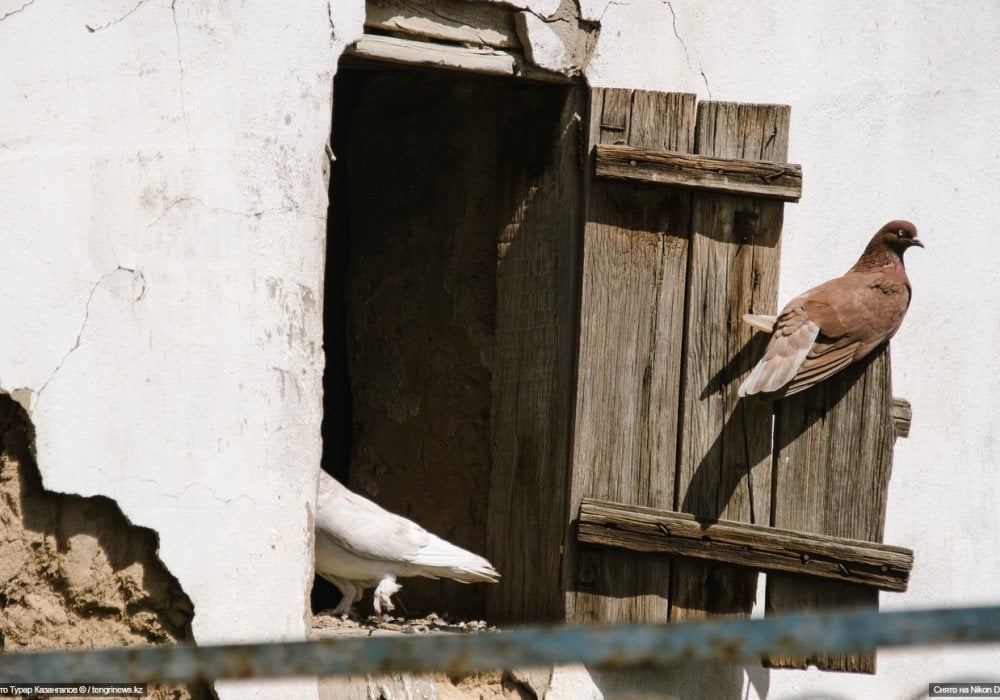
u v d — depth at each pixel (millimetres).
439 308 10367
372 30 8555
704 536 8781
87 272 7430
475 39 8852
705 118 9016
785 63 10305
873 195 10750
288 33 8086
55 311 7336
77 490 7359
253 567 7840
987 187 11273
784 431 8961
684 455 8883
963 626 3402
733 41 10023
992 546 11125
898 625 3438
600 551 8812
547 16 9031
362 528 8656
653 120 9000
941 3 11094
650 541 8727
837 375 9000
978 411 11148
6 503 7328
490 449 9781
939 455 10953
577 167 9188
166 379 7625
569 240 9188
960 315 11117
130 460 7508
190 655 3867
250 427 7879
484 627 9258
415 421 10461
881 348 9031
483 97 10219
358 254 11172
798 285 10391
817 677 10148
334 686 8016
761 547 8820
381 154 11086
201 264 7758
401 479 10500
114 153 7527
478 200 10148
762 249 9078
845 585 8945
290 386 8047
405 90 11008
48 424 7297
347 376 11594
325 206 8250
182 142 7727
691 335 8938
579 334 8867
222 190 7840
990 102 11297
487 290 10047
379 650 3693
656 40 9617
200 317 7742
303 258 8133
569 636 3572
